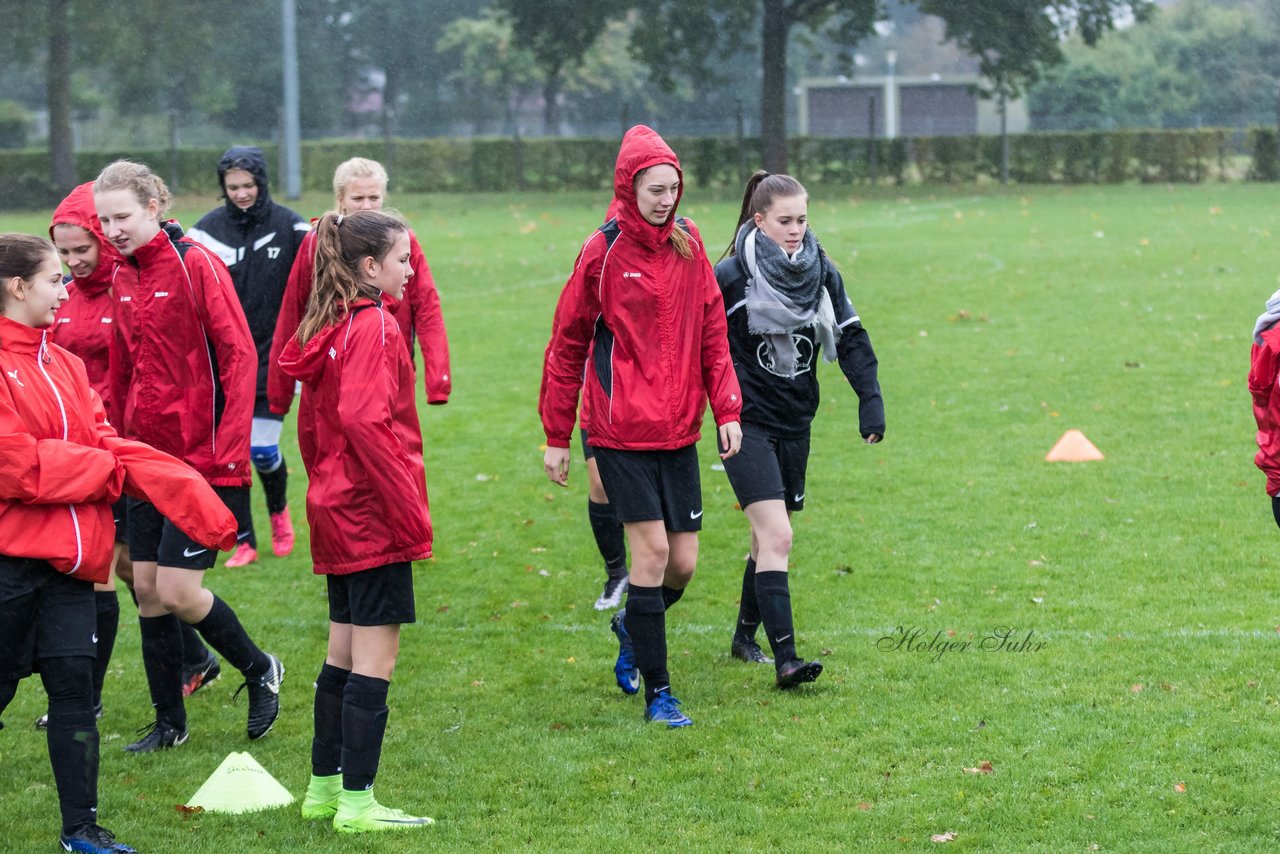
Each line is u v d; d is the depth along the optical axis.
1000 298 31.94
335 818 8.32
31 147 92.81
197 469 9.86
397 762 9.34
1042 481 16.55
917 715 9.70
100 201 9.49
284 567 14.77
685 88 119.75
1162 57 127.00
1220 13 131.25
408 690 10.88
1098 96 121.44
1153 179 78.44
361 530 8.14
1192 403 20.42
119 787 9.07
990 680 10.34
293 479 18.58
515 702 10.55
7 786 9.20
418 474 8.42
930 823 8.02
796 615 12.20
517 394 23.34
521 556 14.79
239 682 11.38
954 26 77.94
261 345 14.37
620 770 9.05
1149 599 12.18
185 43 90.06
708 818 8.25
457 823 8.31
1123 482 16.28
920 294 33.12
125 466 8.08
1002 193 73.44
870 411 10.76
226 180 13.91
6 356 7.81
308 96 105.62
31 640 7.85
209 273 9.72
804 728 9.58
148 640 9.77
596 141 80.56
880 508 15.72
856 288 34.56
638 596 9.89
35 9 75.25
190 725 10.36
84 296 10.84
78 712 7.93
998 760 8.85
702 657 11.41
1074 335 26.61
